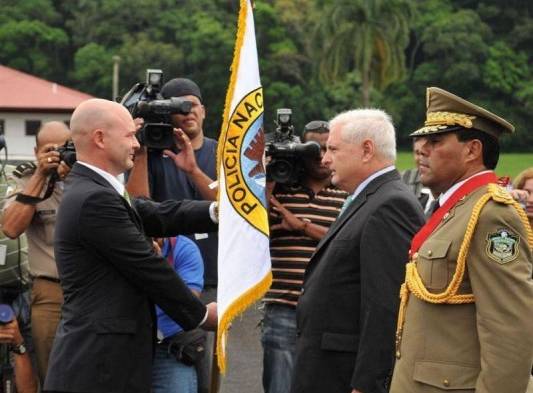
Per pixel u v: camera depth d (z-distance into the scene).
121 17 98.25
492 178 5.44
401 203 6.21
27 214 8.03
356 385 6.06
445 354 5.28
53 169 8.02
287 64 93.12
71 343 6.22
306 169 7.96
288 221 7.87
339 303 6.28
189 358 7.30
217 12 96.75
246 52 7.18
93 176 6.39
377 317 6.04
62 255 6.32
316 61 83.25
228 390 10.74
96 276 6.28
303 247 7.93
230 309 6.97
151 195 8.30
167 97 8.52
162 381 7.28
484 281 5.16
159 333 7.24
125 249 6.23
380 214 6.18
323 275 6.33
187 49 94.12
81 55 95.38
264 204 7.14
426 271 5.37
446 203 5.47
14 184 8.77
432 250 5.36
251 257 7.04
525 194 8.13
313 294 6.36
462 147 5.45
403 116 100.75
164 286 6.30
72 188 6.35
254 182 7.12
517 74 105.19
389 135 6.45
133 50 93.81
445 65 103.75
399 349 5.49
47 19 100.94
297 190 8.03
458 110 5.47
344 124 6.48
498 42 105.75
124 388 6.22
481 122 5.46
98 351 6.18
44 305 8.30
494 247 5.16
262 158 7.18
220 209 7.02
